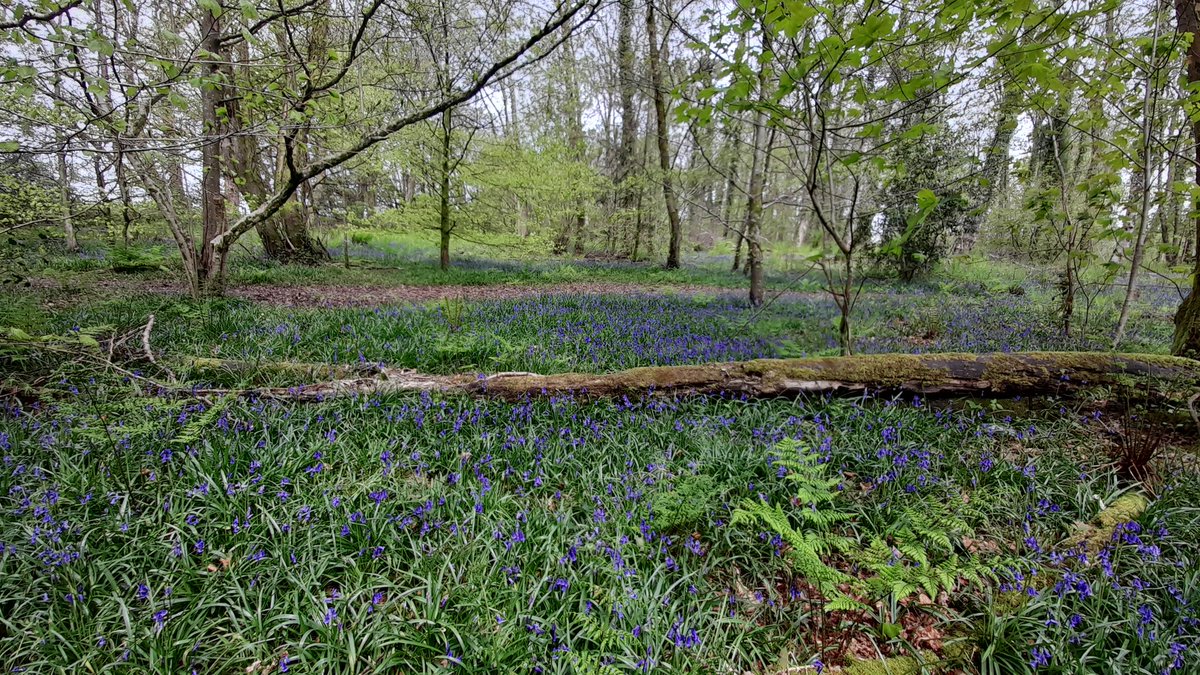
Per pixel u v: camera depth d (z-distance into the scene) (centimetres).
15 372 453
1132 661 236
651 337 751
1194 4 469
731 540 317
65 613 245
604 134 2861
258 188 1362
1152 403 444
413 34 704
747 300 1176
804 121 466
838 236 589
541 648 237
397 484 347
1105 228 615
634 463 395
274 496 326
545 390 493
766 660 247
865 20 324
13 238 656
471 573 274
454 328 743
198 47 408
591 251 2852
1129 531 306
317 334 686
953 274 1481
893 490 363
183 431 373
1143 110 554
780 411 479
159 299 833
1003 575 289
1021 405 474
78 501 307
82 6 340
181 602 254
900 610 274
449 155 1455
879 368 491
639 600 260
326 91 594
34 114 500
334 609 242
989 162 807
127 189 743
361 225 1559
